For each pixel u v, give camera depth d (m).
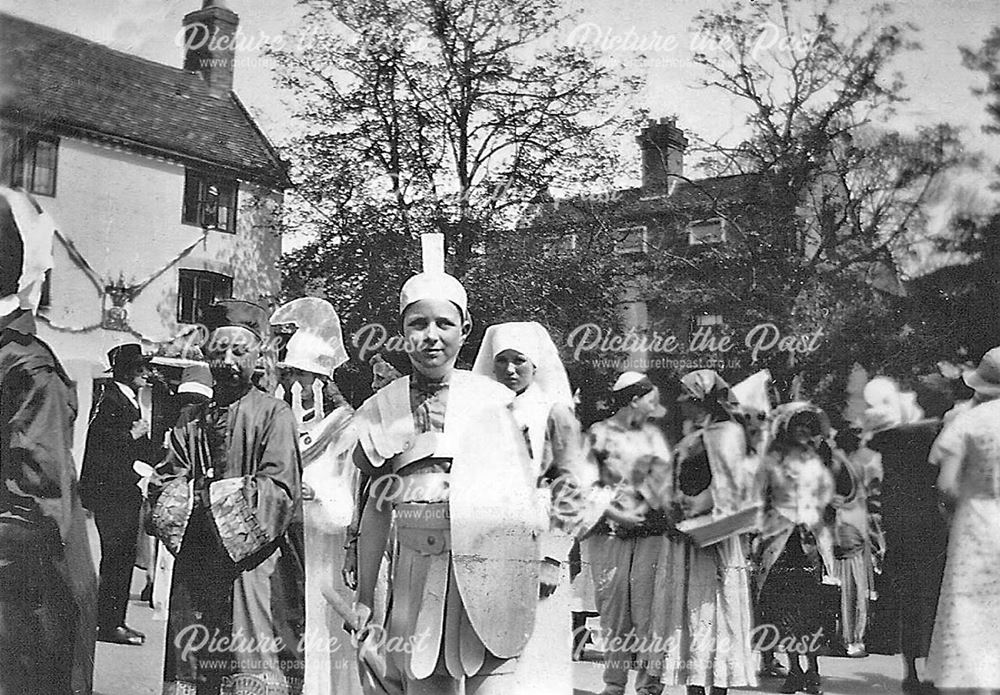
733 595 4.47
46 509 4.79
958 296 5.62
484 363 4.36
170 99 5.47
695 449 4.59
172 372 5.13
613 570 4.56
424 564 3.37
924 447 5.09
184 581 4.21
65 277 5.18
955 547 4.61
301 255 5.46
